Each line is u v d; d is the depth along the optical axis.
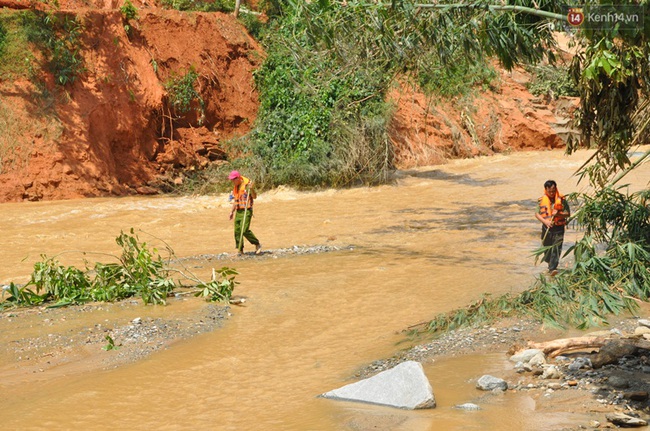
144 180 25.69
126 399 6.98
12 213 20.55
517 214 19.02
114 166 25.19
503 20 9.62
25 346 8.77
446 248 14.72
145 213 20.78
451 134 32.38
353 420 5.94
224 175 25.72
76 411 6.66
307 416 6.20
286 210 21.30
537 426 5.55
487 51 9.53
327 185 25.72
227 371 7.80
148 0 31.08
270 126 26.94
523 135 35.34
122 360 8.28
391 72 16.44
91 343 8.91
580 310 8.91
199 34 29.16
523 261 13.06
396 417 5.96
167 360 8.25
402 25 10.24
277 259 14.10
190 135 27.78
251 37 31.41
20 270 13.43
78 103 24.86
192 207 22.09
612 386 6.39
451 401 6.38
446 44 10.16
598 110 8.68
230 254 14.79
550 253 11.75
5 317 10.04
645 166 25.36
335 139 25.98
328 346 8.61
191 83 27.78
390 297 10.80
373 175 26.11
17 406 6.86
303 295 11.10
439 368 7.41
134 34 27.45
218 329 9.49
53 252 15.23
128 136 25.73
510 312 9.24
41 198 23.14
